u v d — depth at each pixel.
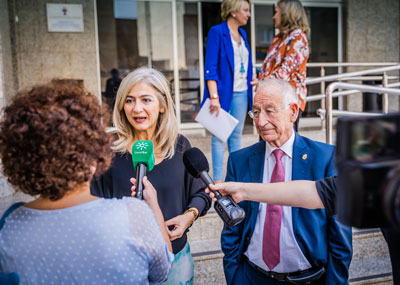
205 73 3.56
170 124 1.87
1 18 4.53
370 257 3.14
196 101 6.98
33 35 5.81
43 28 5.84
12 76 5.15
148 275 1.16
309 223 1.71
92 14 6.01
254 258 1.82
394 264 1.25
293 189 1.48
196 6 6.88
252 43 6.93
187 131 6.89
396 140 0.68
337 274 1.71
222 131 3.52
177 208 1.82
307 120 7.00
